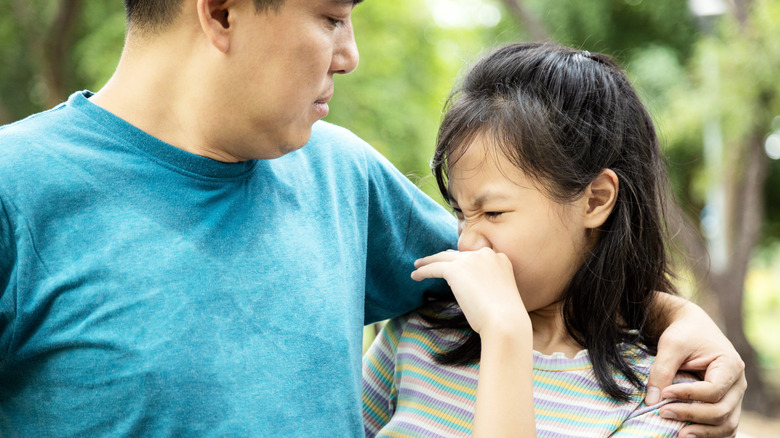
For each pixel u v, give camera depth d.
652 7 10.56
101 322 1.14
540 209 1.39
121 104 1.22
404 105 9.12
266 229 1.28
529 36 7.41
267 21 1.14
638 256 1.51
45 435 1.18
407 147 9.06
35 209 1.12
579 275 1.47
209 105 1.19
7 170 1.12
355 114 8.77
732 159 8.09
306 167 1.41
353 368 1.34
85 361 1.14
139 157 1.19
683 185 9.14
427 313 1.63
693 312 1.49
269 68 1.16
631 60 9.87
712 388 1.33
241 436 1.18
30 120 1.19
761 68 7.35
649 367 1.45
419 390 1.52
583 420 1.40
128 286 1.15
